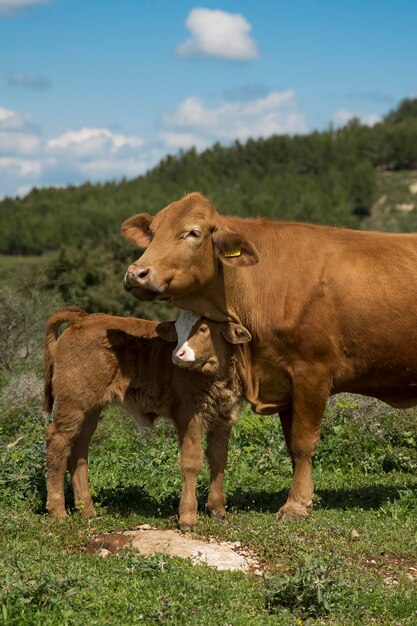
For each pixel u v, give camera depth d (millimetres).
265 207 108500
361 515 8672
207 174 144250
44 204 122125
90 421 8602
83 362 8383
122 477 9852
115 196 127188
